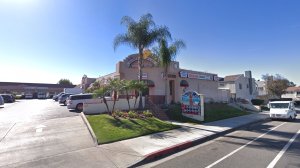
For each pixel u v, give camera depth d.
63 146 9.95
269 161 7.98
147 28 20.77
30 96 69.44
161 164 8.01
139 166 7.87
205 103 29.22
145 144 10.41
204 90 33.09
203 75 32.84
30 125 14.76
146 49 22.11
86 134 12.30
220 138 12.72
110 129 12.97
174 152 9.70
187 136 12.38
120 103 21.88
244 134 14.00
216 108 27.27
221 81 45.84
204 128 15.35
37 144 10.24
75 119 17.12
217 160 8.23
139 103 20.80
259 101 42.12
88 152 9.09
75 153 8.95
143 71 26.61
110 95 21.28
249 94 48.25
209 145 10.90
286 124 19.34
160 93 26.78
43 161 7.98
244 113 28.05
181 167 7.58
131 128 13.38
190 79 30.67
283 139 12.16
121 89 18.62
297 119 23.78
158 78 26.75
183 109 20.03
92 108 20.33
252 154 8.97
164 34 21.14
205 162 8.04
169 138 11.77
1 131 12.88
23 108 27.61
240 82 45.66
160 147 9.86
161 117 19.02
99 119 15.70
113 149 9.52
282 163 7.73
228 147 10.37
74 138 11.42
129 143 10.57
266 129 16.20
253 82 50.47
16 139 11.12
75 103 24.59
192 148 10.34
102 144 10.30
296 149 9.75
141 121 15.43
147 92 26.53
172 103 26.91
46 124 15.12
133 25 20.53
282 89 56.53
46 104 36.53
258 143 11.15
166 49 21.58
